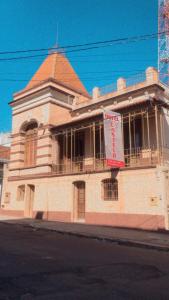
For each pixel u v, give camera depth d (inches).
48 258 392.8
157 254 471.5
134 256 439.8
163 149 807.7
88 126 943.0
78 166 992.2
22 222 917.8
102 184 868.6
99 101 994.7
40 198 1055.6
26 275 301.4
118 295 247.8
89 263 369.1
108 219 828.6
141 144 864.3
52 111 1102.4
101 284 277.7
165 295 252.7
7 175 1242.0
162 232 703.7
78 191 963.3
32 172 1111.0
